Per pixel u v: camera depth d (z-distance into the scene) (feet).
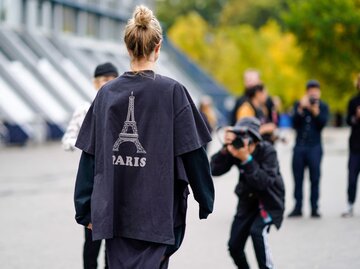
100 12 169.07
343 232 35.29
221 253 30.42
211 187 15.61
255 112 39.47
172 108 15.29
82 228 37.35
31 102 113.80
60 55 141.28
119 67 170.71
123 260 15.28
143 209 15.21
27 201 48.52
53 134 119.24
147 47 15.47
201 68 192.65
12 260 29.30
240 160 24.00
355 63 98.17
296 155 41.42
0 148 102.73
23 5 140.26
